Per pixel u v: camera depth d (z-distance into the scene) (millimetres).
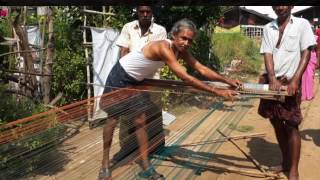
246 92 3715
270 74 4441
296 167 4539
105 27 7406
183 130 4605
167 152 4262
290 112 4406
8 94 4469
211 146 5254
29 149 2357
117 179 3037
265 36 4590
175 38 3809
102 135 3121
